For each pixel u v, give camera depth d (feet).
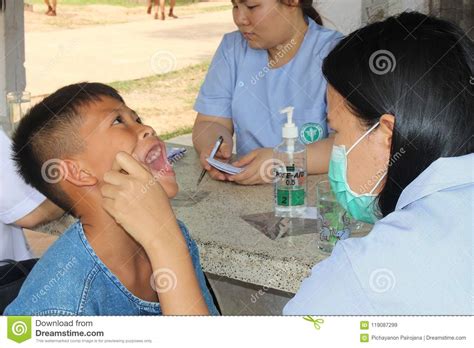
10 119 7.97
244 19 7.20
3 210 5.64
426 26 3.56
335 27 10.62
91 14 32.17
